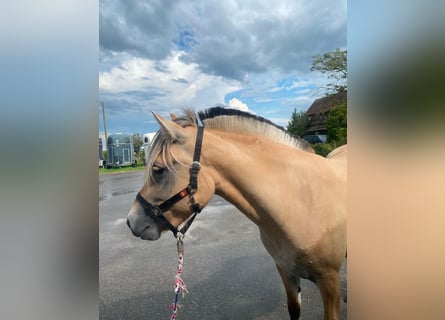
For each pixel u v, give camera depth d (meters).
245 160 1.05
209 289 1.75
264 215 1.08
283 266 1.20
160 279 1.77
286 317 1.55
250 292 1.74
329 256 1.09
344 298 1.67
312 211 1.07
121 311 1.55
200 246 2.10
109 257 1.96
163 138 1.04
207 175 1.05
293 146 1.20
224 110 1.13
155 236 1.09
